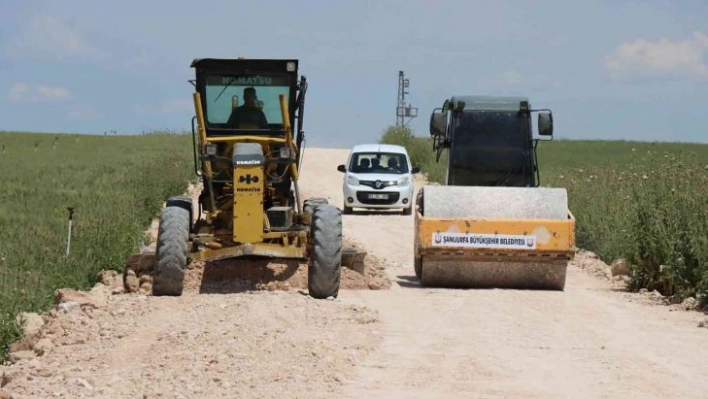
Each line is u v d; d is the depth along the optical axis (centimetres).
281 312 2627
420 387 1903
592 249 4700
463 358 2191
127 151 10050
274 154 3203
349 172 6431
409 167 6500
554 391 1897
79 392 1798
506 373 2045
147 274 3145
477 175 3959
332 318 2586
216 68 3192
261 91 3219
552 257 3422
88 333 2375
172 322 2498
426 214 3484
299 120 3241
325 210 3031
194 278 3195
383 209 6631
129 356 2117
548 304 3103
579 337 2503
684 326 2727
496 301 3133
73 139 12238
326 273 2958
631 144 13500
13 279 3019
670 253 3347
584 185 5734
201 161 3148
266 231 3045
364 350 2217
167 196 6250
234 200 2986
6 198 5259
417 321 2689
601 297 3341
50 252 3544
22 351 2245
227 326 2395
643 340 2484
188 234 3011
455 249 3409
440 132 3859
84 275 3350
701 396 1881
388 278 3538
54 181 6406
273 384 1855
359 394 1823
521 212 3484
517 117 3978
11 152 9569
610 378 2020
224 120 3209
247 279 3244
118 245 3788
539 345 2375
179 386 1833
